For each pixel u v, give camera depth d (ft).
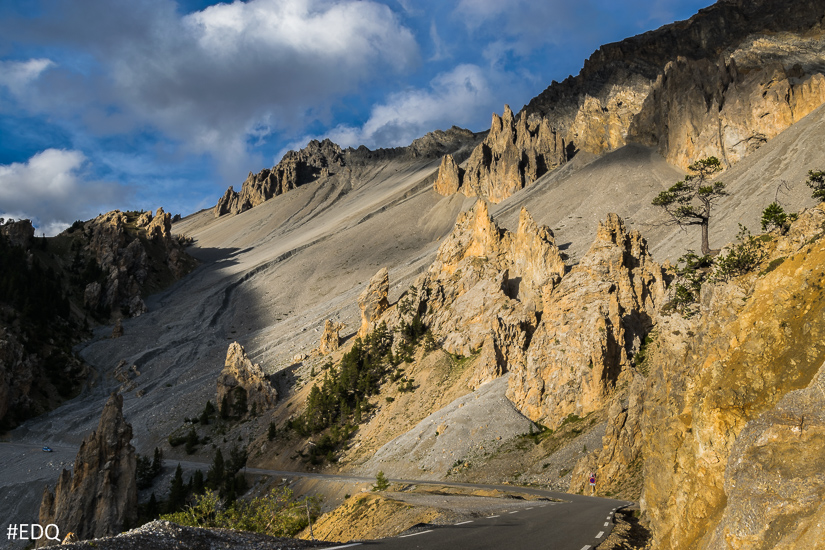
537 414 290.56
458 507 121.19
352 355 444.96
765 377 48.47
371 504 130.21
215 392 558.97
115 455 358.43
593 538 76.28
